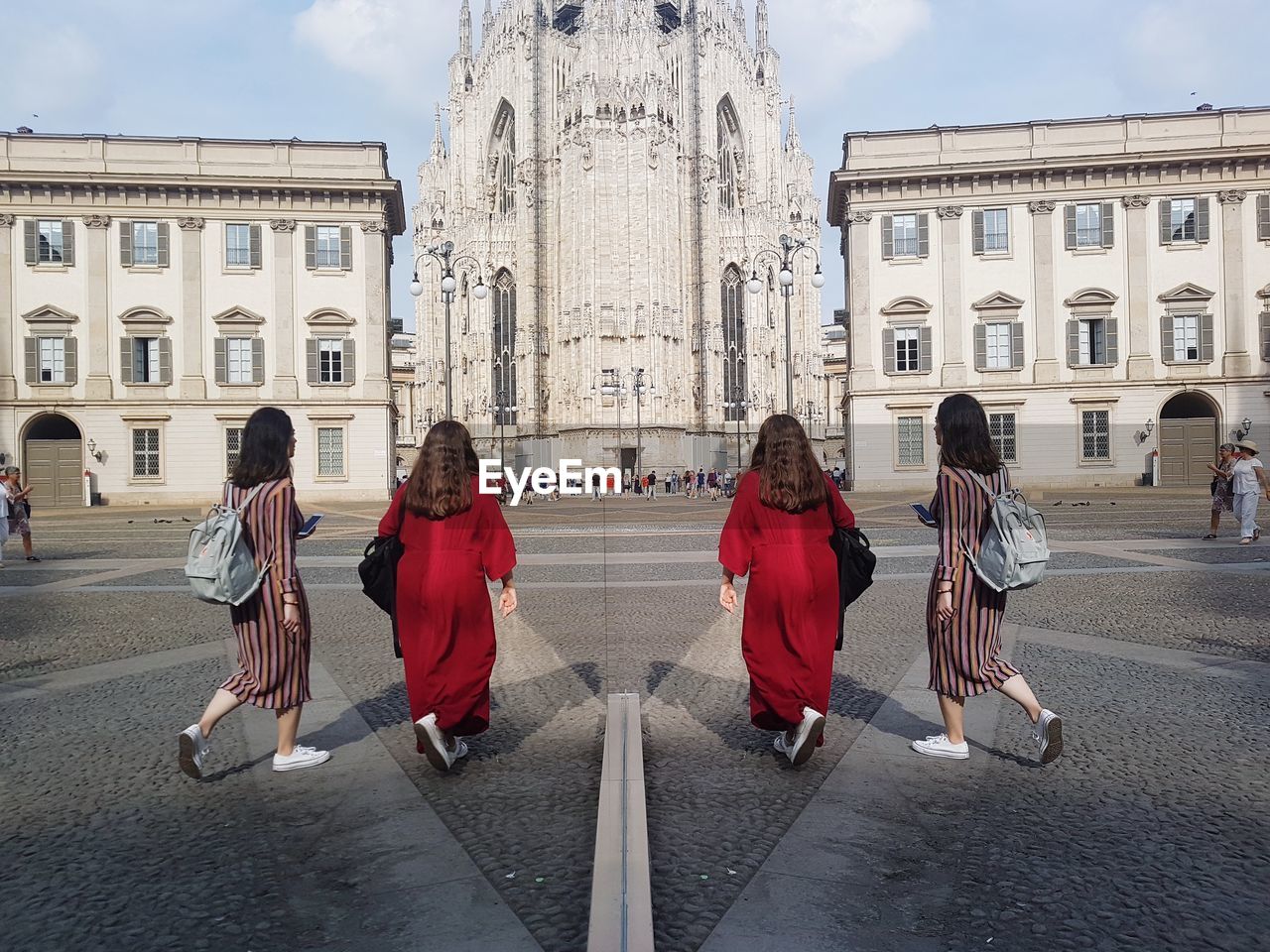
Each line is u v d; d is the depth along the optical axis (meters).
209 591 4.59
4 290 41.94
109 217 42.41
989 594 4.93
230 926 3.14
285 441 4.92
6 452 41.81
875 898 3.34
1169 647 8.17
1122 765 4.95
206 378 42.91
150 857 3.78
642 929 2.74
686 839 3.86
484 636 4.66
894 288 42.12
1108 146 41.12
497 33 79.31
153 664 7.86
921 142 42.19
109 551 19.56
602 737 4.60
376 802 4.28
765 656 4.77
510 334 76.31
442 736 4.55
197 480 42.72
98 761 5.17
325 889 3.41
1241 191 40.00
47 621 10.22
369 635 8.96
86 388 42.25
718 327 76.50
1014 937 3.08
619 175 71.25
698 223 77.25
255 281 43.25
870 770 4.80
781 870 3.57
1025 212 41.47
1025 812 4.23
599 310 70.31
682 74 78.50
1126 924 3.18
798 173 83.75
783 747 4.99
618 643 4.20
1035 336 41.03
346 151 43.91
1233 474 17.59
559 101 76.69
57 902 3.36
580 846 3.70
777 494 4.71
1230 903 3.34
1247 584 12.00
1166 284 40.38
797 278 79.38
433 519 4.63
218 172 43.06
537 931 3.00
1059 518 20.25
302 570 14.38
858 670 7.21
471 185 81.00
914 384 41.69
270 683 4.79
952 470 4.99
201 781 4.77
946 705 5.06
